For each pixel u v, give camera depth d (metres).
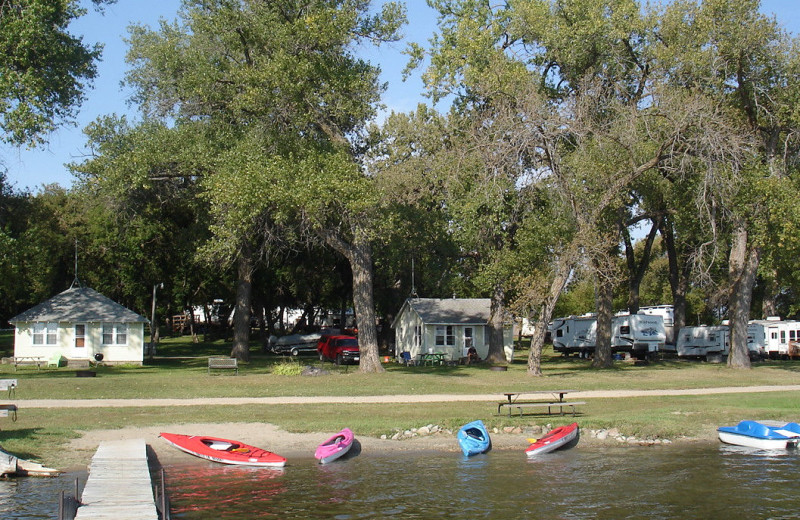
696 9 37.12
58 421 21.89
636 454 20.03
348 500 15.48
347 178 31.81
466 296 61.94
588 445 21.16
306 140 34.03
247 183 30.08
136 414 23.44
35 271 49.75
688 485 16.75
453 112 42.00
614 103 35.56
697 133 33.62
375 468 18.39
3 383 20.08
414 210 44.03
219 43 34.53
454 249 46.97
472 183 36.47
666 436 22.03
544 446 19.94
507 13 40.41
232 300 63.38
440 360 46.78
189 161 35.19
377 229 34.66
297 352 57.31
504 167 33.53
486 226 38.56
